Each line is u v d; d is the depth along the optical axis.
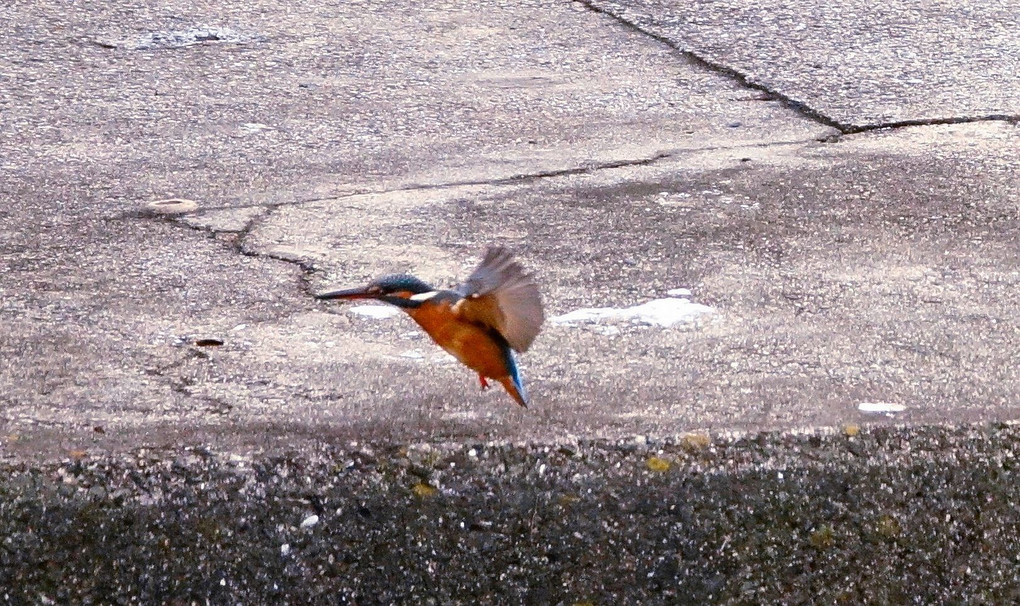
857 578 7.01
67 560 6.64
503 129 12.89
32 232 10.18
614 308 9.05
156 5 16.86
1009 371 8.24
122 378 7.90
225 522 6.75
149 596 6.62
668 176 11.66
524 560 6.83
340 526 6.80
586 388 7.88
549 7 17.22
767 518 7.04
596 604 6.80
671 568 6.89
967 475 7.27
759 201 11.09
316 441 7.20
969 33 16.12
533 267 9.69
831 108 13.57
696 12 16.95
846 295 9.31
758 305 9.13
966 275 9.70
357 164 11.92
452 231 10.40
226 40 15.58
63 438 7.17
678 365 8.22
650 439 7.30
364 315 8.87
